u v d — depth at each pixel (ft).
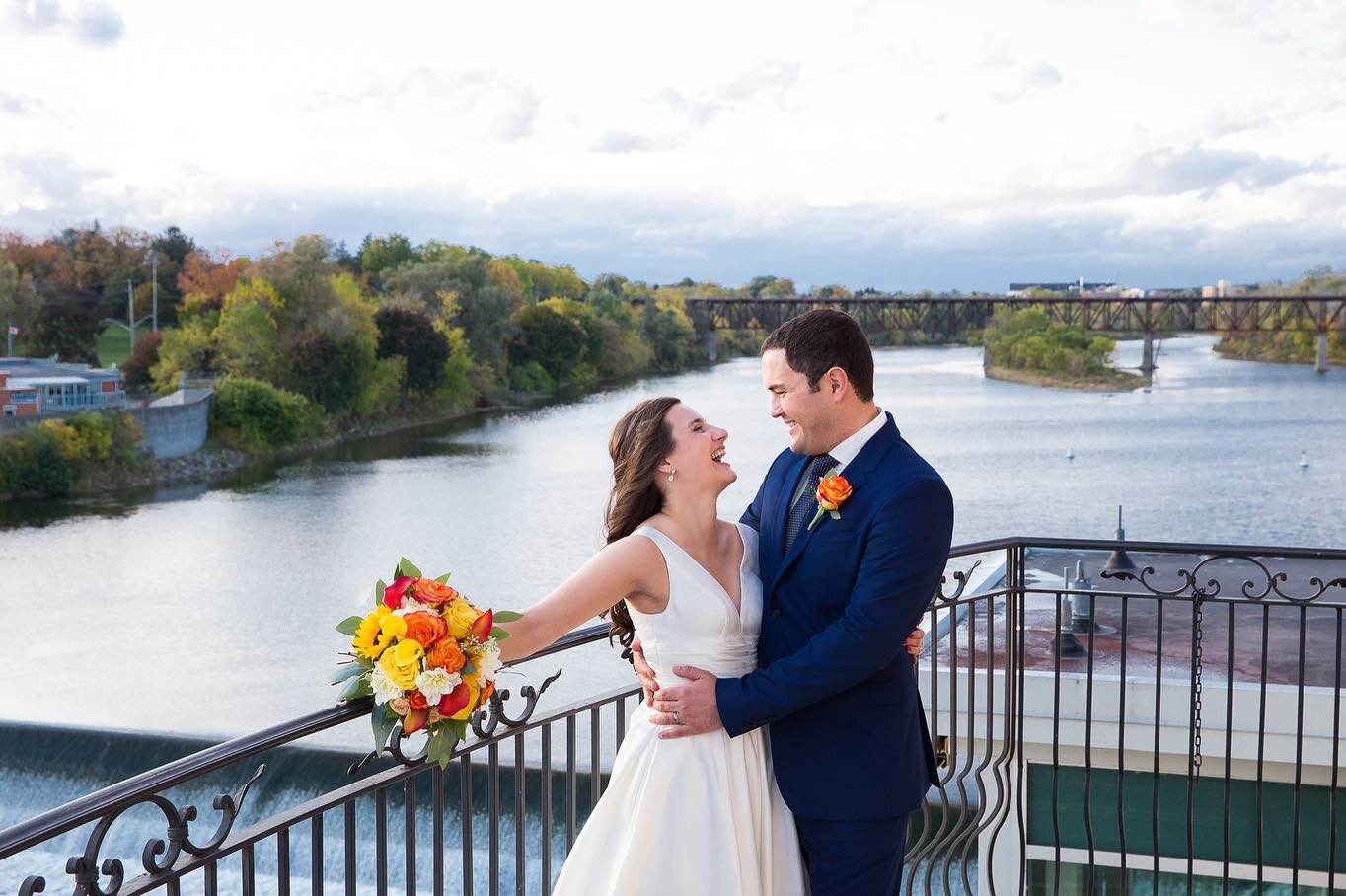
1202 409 348.18
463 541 167.12
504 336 385.09
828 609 8.58
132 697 97.71
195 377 287.07
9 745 66.90
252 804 59.41
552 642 9.16
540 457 257.75
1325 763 31.24
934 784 9.55
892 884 8.95
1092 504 187.83
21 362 359.46
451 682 7.44
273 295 297.33
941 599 13.66
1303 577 55.52
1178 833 32.17
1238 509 182.91
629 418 8.95
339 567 149.79
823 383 8.60
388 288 390.42
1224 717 31.81
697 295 595.88
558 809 54.13
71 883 57.67
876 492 8.44
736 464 227.20
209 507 197.88
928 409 351.05
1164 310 464.65
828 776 8.67
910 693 9.05
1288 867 31.60
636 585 8.61
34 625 121.80
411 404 331.16
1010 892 32.76
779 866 9.01
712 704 8.36
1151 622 46.60
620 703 10.58
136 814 61.57
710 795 8.52
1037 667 39.11
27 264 428.97
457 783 55.83
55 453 208.64
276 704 95.50
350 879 7.93
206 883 6.82
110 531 177.06
